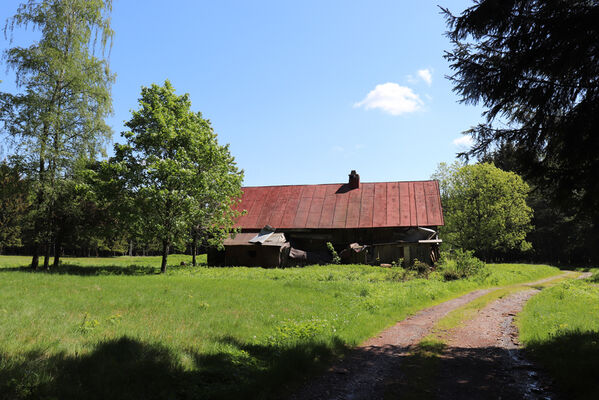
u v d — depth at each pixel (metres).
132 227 25.48
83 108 22.89
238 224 40.12
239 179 31.22
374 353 7.94
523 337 9.03
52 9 22.45
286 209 41.47
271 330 9.04
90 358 5.83
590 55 6.21
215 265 36.19
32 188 21.33
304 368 6.46
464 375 6.40
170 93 27.58
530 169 7.49
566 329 9.03
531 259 64.69
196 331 8.30
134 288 14.80
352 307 12.70
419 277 23.53
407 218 37.47
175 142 26.41
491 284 23.28
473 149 8.20
